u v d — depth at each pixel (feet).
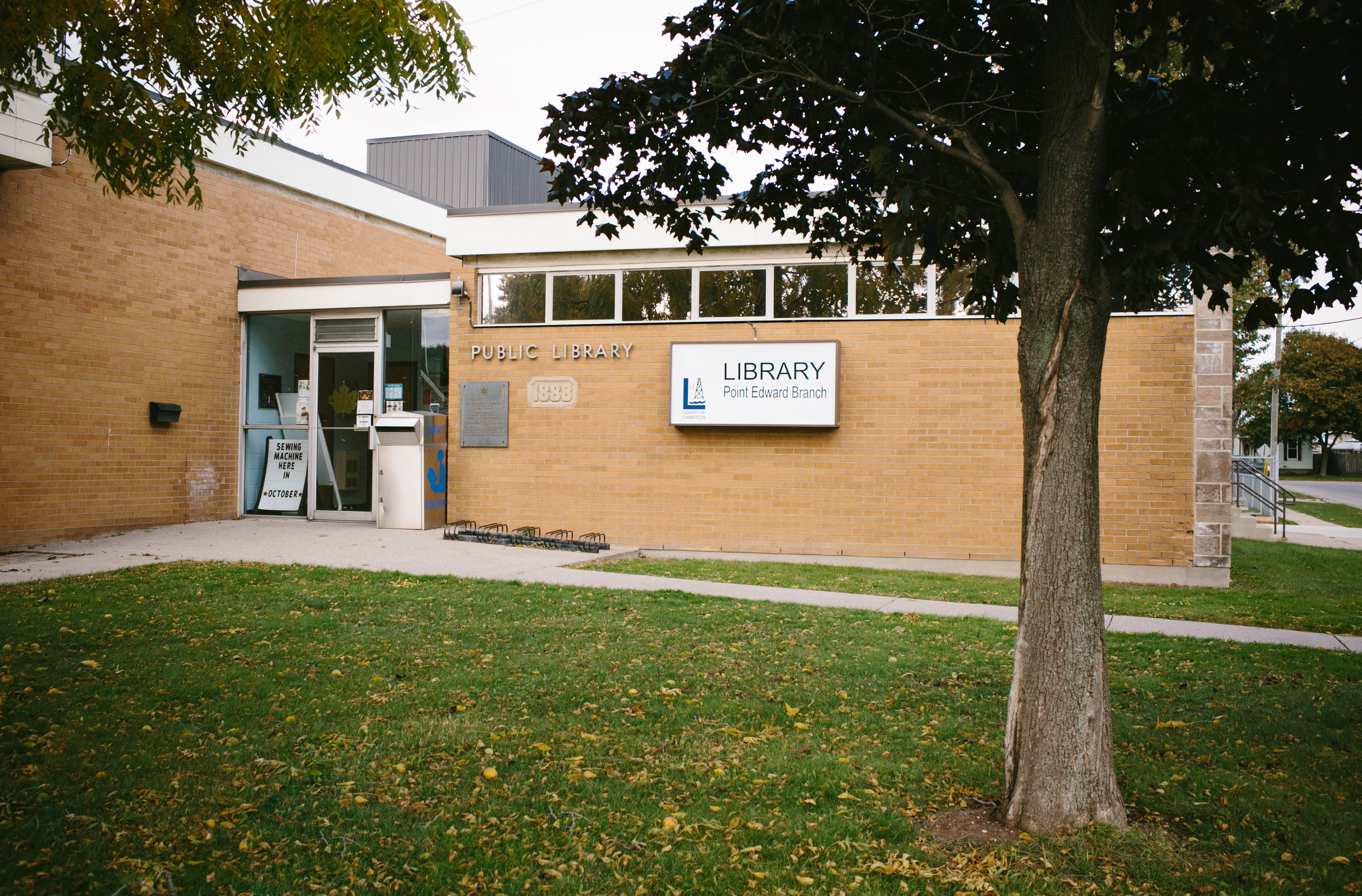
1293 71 12.96
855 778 14.97
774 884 11.51
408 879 11.43
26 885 10.66
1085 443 12.94
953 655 23.12
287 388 53.52
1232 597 36.81
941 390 42.88
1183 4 12.10
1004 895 11.28
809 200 19.15
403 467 48.01
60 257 43.01
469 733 16.60
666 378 45.75
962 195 15.48
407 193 66.59
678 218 19.43
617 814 13.46
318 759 15.12
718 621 26.58
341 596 28.53
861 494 43.65
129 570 32.68
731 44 15.48
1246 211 12.17
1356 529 74.54
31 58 21.38
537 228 47.16
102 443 45.09
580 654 22.38
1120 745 16.72
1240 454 209.97
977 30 15.78
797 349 43.68
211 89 22.44
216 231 51.75
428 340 50.78
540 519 47.16
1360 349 208.44
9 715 16.55
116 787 13.71
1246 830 13.14
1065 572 12.96
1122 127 14.85
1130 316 40.75
